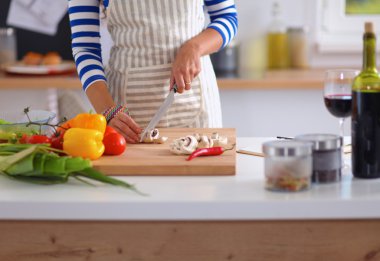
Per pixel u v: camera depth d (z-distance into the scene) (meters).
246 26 3.88
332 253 1.37
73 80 3.42
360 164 1.48
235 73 3.64
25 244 1.40
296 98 3.53
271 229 1.36
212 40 2.06
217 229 1.37
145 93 2.17
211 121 2.23
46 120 1.79
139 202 1.34
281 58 3.84
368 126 1.45
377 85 1.43
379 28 3.90
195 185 1.46
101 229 1.38
